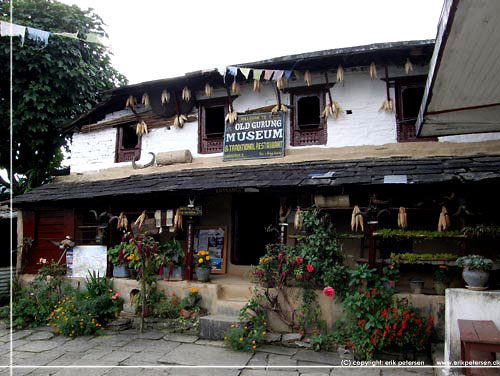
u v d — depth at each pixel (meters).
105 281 9.00
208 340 6.94
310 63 8.51
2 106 11.37
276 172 8.17
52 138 12.25
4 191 14.29
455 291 4.96
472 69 4.71
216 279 8.82
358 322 6.07
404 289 7.39
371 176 7.09
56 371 5.62
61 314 7.75
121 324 7.74
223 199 9.91
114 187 9.54
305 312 6.87
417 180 6.64
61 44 11.62
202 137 9.98
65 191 10.23
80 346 6.75
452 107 5.72
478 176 6.46
